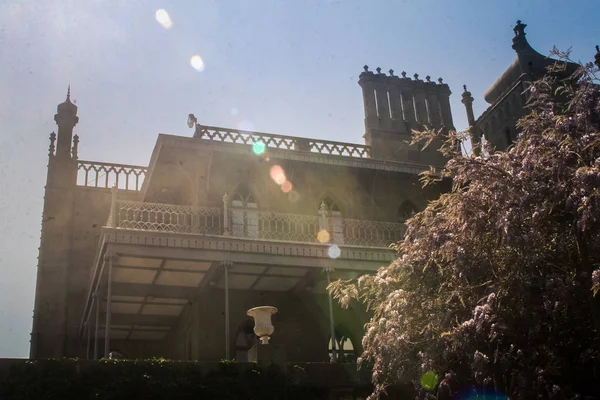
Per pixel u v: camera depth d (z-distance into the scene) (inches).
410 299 526.6
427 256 519.2
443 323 495.8
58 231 996.6
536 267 470.6
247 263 716.0
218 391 539.2
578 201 426.6
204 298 798.5
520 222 449.4
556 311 452.4
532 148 467.2
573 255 472.4
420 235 538.9
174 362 538.3
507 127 1051.9
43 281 967.0
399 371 520.4
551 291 442.0
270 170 853.8
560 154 454.6
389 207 917.8
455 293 484.7
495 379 454.9
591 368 471.2
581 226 413.7
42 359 496.1
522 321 458.6
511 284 465.7
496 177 480.1
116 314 872.9
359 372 607.2
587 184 409.4
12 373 483.2
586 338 468.4
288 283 806.5
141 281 770.2
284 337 813.2
